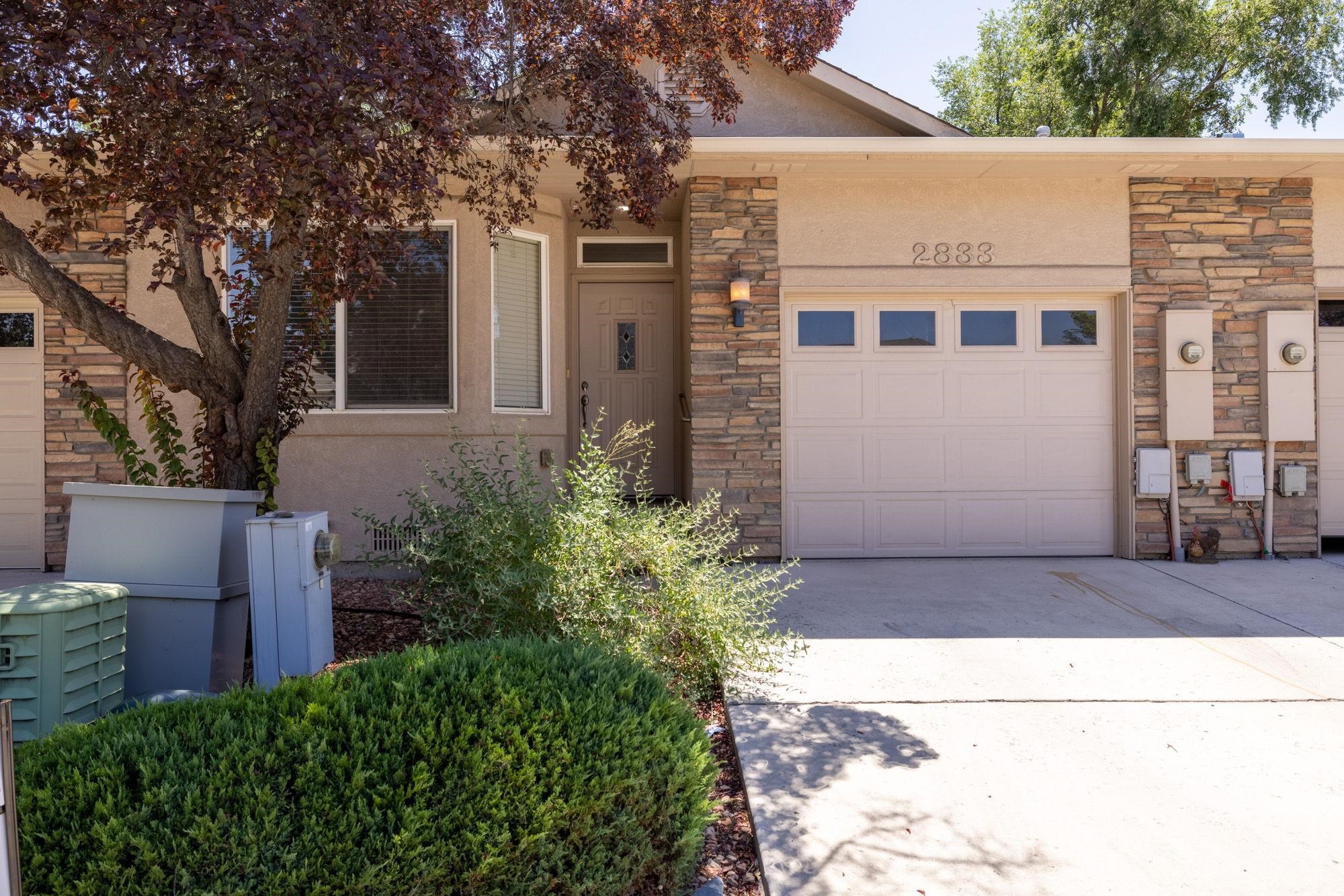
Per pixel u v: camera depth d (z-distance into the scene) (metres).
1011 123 18.95
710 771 2.60
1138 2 14.31
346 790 1.90
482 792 2.02
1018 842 2.75
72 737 2.04
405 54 3.37
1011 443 7.59
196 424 6.86
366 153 3.28
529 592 3.82
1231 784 3.13
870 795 3.06
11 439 7.12
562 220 7.87
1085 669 4.41
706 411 7.32
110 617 3.25
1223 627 5.20
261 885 1.76
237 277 4.79
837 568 7.12
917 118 7.57
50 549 6.95
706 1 5.22
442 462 7.10
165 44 3.25
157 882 1.70
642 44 5.38
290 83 3.23
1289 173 7.30
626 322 8.76
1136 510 7.44
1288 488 7.35
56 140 3.73
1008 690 4.11
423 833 1.91
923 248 7.39
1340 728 3.63
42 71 3.35
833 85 7.50
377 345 7.14
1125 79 14.91
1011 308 7.61
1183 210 7.41
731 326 7.34
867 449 7.55
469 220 7.12
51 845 1.69
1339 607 5.70
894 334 7.58
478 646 2.65
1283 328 7.31
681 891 2.47
